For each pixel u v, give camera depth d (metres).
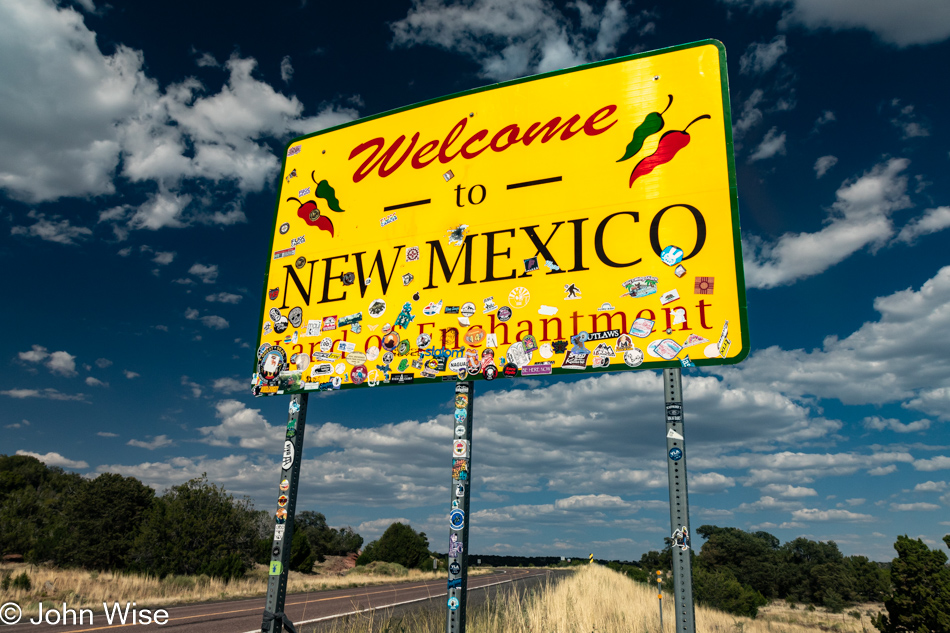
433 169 7.07
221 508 26.34
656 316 5.52
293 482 6.54
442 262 6.64
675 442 5.18
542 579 26.55
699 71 6.12
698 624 15.58
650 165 6.01
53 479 54.25
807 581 56.81
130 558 25.17
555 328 5.89
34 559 25.84
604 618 10.96
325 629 9.49
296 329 7.14
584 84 6.60
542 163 6.51
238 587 21.34
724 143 5.80
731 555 63.28
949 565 20.67
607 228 5.98
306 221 7.59
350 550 62.41
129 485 28.14
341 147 7.75
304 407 6.93
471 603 13.43
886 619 21.22
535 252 6.22
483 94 7.11
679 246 5.64
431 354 6.34
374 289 6.89
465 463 5.79
